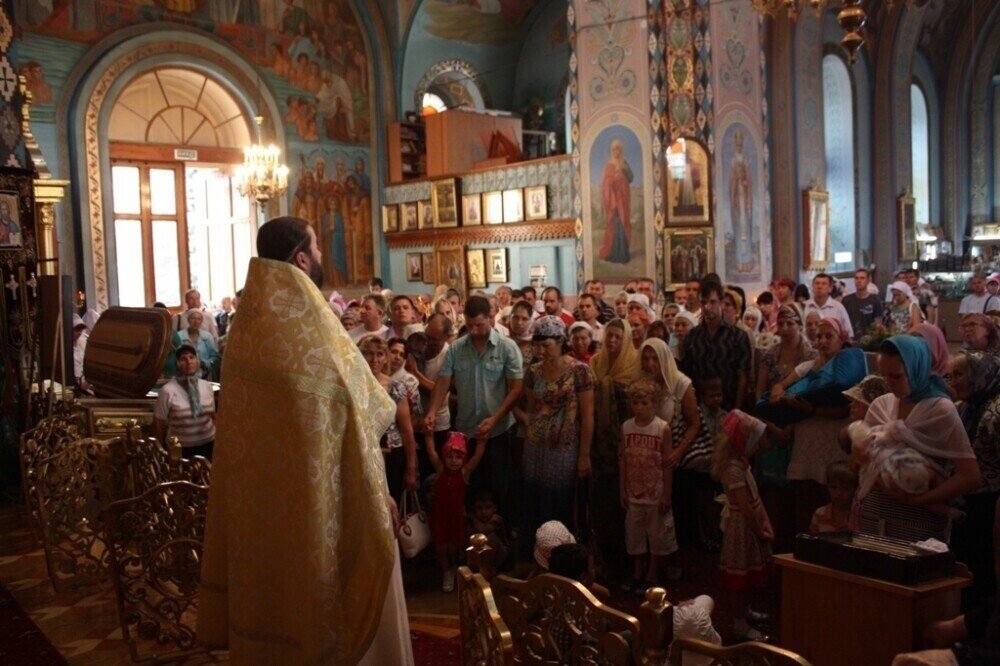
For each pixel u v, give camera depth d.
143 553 4.05
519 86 23.70
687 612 3.76
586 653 2.54
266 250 2.86
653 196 14.85
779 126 17.17
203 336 12.27
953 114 27.56
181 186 18.20
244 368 2.77
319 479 2.69
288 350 2.72
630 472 5.68
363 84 20.47
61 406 6.04
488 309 6.04
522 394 6.32
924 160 26.94
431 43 21.44
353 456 2.78
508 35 22.97
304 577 2.68
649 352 5.93
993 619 2.54
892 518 4.02
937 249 26.27
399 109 20.78
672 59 14.62
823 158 18.48
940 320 18.09
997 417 4.30
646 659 2.38
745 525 4.86
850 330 10.23
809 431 5.62
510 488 6.31
